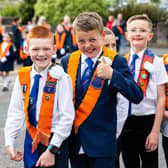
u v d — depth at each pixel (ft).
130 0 104.37
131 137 14.43
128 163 14.90
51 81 11.05
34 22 72.43
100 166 11.48
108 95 11.55
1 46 41.24
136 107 13.89
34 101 11.15
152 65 13.83
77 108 11.66
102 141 11.45
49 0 116.98
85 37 11.32
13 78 49.85
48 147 10.85
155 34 89.10
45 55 11.09
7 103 34.37
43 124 11.04
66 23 56.03
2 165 19.16
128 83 11.18
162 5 119.96
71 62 12.02
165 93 14.10
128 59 14.40
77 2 113.39
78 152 11.65
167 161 14.70
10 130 11.59
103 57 11.34
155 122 13.75
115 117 11.84
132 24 14.16
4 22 118.52
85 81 11.70
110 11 110.01
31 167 11.18
